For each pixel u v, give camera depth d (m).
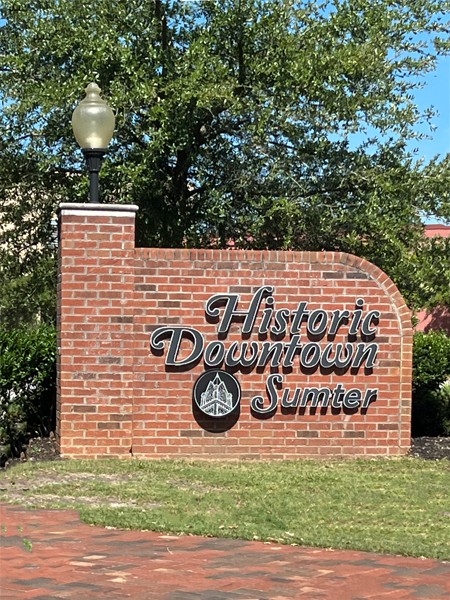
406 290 16.44
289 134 16.11
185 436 11.46
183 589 5.76
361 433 11.76
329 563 6.50
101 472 10.15
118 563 6.38
